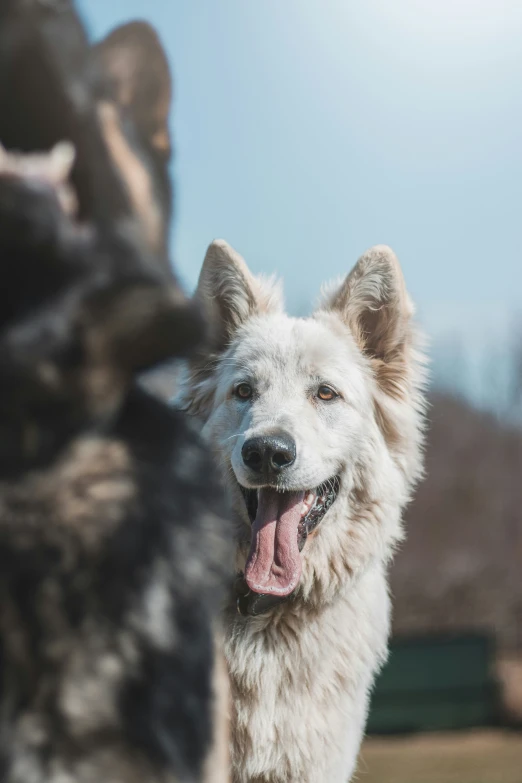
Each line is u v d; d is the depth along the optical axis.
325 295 4.82
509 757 13.48
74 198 1.95
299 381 4.30
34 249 1.77
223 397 4.38
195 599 2.13
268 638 3.88
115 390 1.94
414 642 16.73
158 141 2.37
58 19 1.97
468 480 27.70
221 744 2.41
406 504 4.71
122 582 1.94
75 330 1.84
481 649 16.94
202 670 2.17
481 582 22.14
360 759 5.20
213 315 4.55
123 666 1.93
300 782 3.85
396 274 4.59
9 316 1.83
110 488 1.95
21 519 1.87
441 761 13.17
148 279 1.92
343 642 4.02
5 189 1.73
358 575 4.20
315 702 3.90
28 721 1.85
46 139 1.96
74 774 1.87
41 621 1.87
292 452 3.98
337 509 4.23
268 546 3.99
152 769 1.93
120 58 2.32
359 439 4.35
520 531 25.62
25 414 1.86
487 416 32.38
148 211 2.16
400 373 4.66
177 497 2.12
